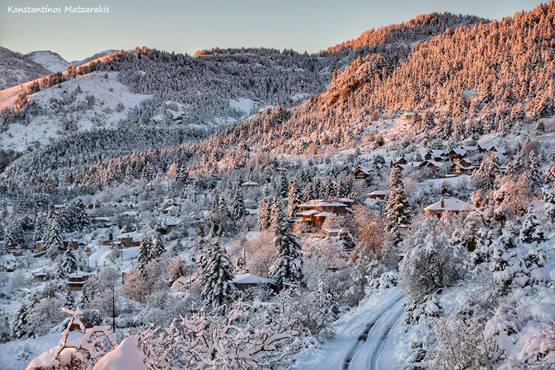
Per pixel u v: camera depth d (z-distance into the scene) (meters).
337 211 100.44
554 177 92.06
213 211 112.81
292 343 29.83
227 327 14.34
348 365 28.66
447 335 20.38
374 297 45.09
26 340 47.41
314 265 64.56
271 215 98.25
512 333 19.47
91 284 82.12
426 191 112.31
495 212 49.16
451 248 35.56
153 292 69.94
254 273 72.38
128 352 9.15
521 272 24.11
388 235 70.00
